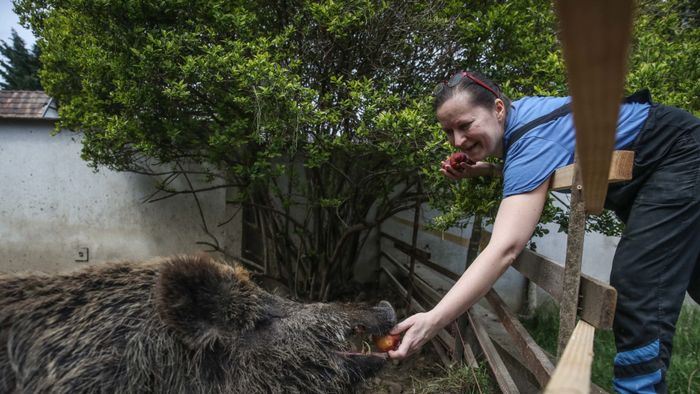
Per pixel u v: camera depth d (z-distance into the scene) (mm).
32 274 1905
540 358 1932
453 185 2977
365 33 3557
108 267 1920
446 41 3547
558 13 457
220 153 4148
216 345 1760
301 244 5230
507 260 1642
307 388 1875
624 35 451
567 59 519
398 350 1710
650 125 1750
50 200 6227
